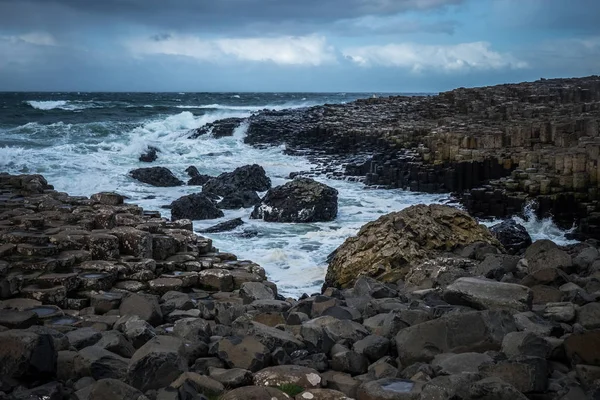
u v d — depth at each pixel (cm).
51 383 628
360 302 973
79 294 1005
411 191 2769
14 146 3619
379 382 620
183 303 970
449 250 1274
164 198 2469
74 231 1197
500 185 2350
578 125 2792
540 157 2486
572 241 1927
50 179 2700
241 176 2683
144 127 5103
